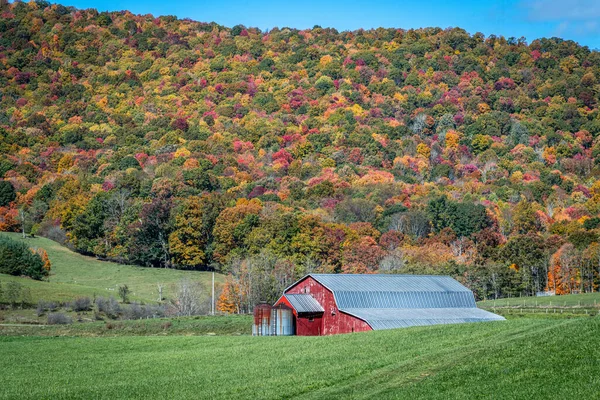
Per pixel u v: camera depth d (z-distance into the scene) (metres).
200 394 47.75
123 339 81.88
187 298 126.25
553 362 43.47
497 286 144.62
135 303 124.56
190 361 61.78
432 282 96.56
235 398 46.06
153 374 56.50
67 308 117.94
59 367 62.44
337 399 43.09
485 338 57.34
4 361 66.81
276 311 86.81
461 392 40.97
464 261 157.75
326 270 151.00
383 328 80.19
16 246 148.00
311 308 88.19
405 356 53.72
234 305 129.62
